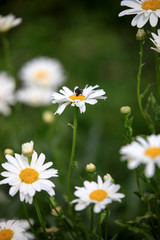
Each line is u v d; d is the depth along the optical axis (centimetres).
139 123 103
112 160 84
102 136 95
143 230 55
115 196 51
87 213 65
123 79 128
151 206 60
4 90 94
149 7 60
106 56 137
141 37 59
